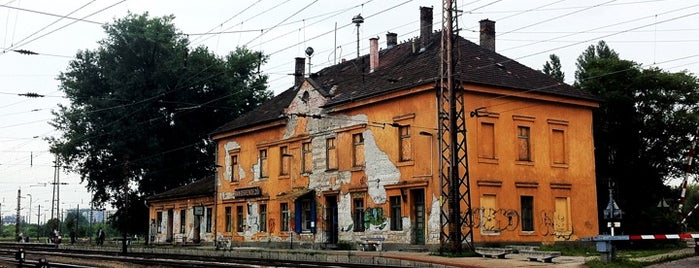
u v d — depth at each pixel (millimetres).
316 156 39844
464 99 32438
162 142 59625
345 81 41000
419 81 32688
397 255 28531
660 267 20922
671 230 39719
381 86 35812
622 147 43562
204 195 50750
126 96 57750
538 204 34469
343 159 37781
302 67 50031
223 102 62688
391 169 34469
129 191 61000
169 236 56156
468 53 36250
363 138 36625
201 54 61688
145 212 62062
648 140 43719
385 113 35188
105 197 61594
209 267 25266
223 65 63125
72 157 59844
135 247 47781
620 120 43344
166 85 58719
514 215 33438
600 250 21938
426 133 31953
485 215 32344
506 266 22109
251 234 45344
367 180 36031
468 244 28344
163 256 34750
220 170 49531
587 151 37188
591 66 45250
